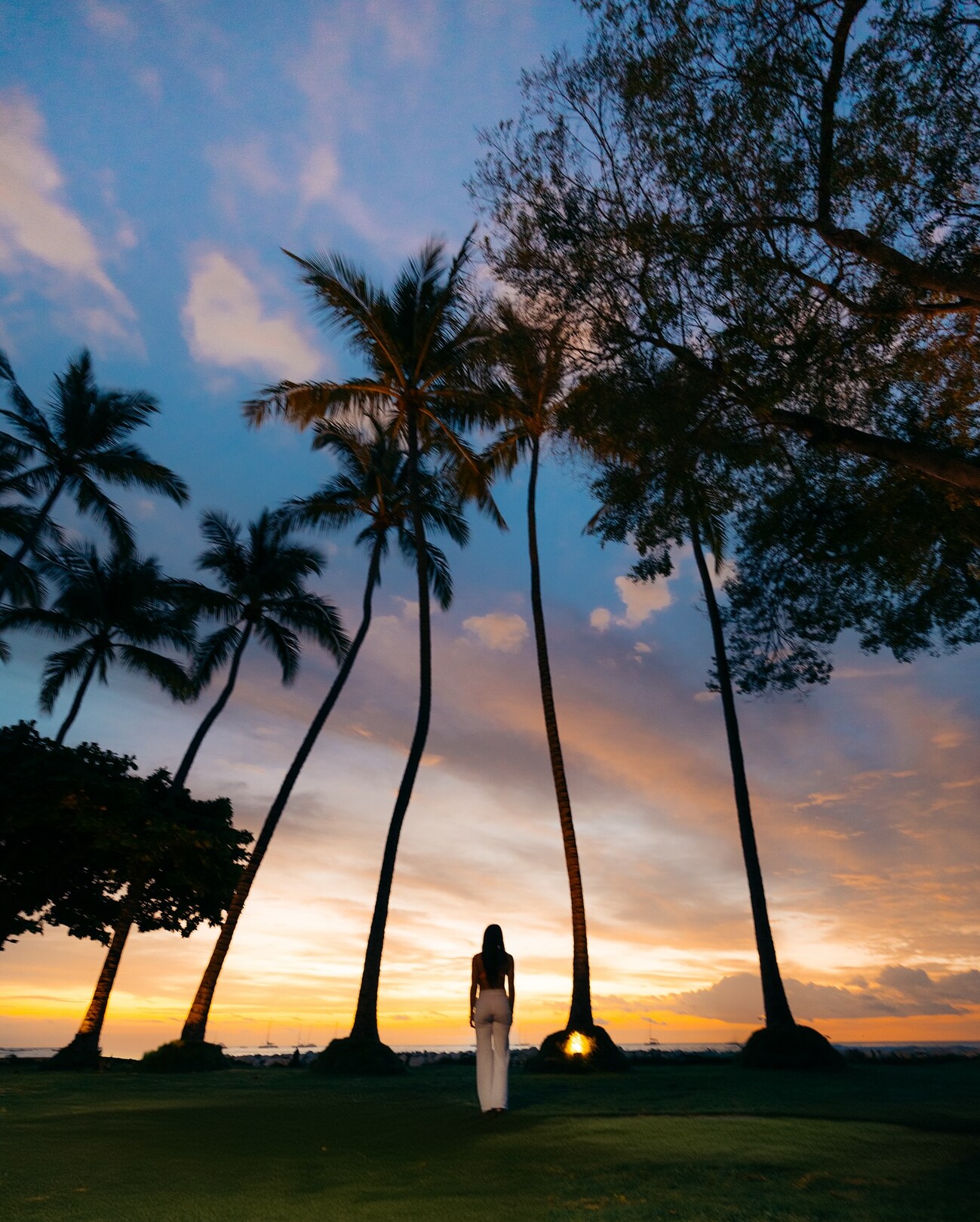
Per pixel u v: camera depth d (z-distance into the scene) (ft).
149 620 120.47
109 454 113.19
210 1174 21.04
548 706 75.41
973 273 31.81
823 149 31.91
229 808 97.35
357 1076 60.70
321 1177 20.33
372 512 98.48
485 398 82.99
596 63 34.91
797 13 31.63
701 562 71.36
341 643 109.91
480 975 31.91
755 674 46.68
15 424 114.83
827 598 44.80
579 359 39.40
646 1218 14.98
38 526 111.86
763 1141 23.07
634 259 36.09
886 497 40.63
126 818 82.07
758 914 65.92
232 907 81.20
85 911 93.20
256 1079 58.49
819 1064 56.70
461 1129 28.02
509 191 38.06
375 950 68.59
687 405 36.76
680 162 33.22
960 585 44.83
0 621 117.19
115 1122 31.71
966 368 36.45
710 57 33.01
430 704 78.23
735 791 70.03
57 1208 17.40
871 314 33.14
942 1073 53.06
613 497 42.32
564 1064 59.82
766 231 33.50
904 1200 15.69
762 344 32.53
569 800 71.56
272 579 107.96
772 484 42.06
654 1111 31.45
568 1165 20.61
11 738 86.58
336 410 90.07
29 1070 77.20
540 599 80.23
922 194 31.19
